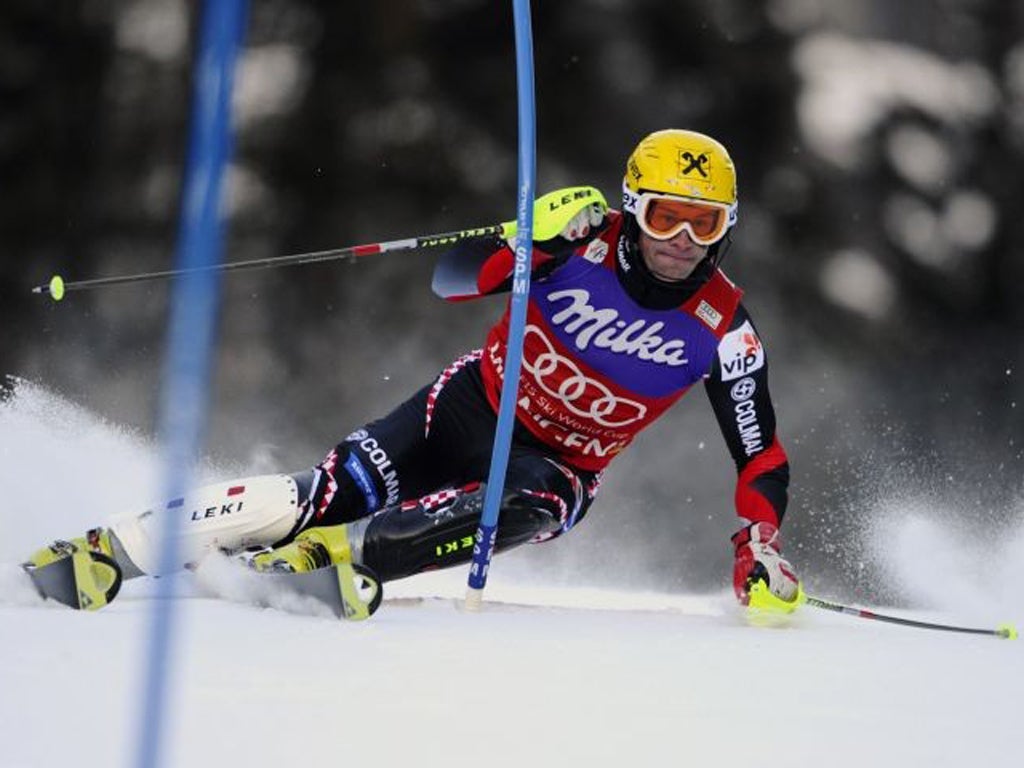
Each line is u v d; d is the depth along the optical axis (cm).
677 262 1575
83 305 5956
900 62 6888
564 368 1638
